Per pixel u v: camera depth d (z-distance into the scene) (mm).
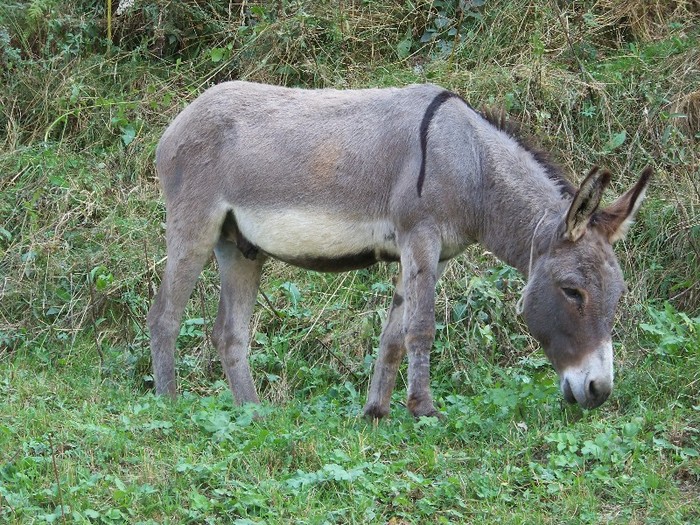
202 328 13320
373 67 16344
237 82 11531
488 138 10406
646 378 11031
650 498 8500
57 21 16656
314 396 12125
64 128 15859
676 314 12312
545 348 9758
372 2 17125
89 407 10305
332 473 8594
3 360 12617
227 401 11406
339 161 10602
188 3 17422
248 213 11000
